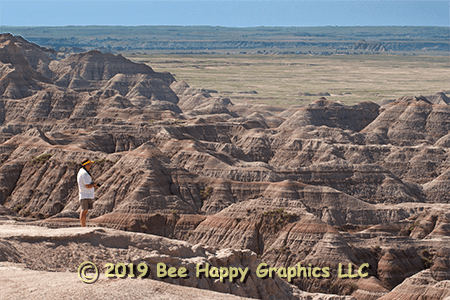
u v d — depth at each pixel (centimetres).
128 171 8988
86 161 3394
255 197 9138
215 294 2830
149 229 7962
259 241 7275
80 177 3359
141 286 2653
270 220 7362
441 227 7669
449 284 5897
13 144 11138
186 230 7875
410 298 5988
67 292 2427
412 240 7369
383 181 10994
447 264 7019
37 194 9581
